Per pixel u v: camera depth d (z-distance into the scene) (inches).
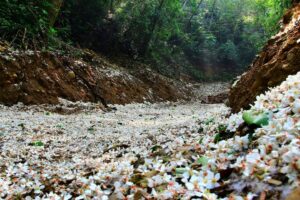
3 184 150.4
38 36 618.5
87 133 338.3
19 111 435.2
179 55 1600.6
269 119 127.0
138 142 258.1
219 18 2049.7
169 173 125.0
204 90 1322.6
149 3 1111.6
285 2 813.2
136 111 591.8
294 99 127.3
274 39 327.3
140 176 124.6
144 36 1151.6
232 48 1845.5
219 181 107.0
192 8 1716.3
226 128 152.9
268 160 98.0
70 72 572.4
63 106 501.7
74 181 144.3
